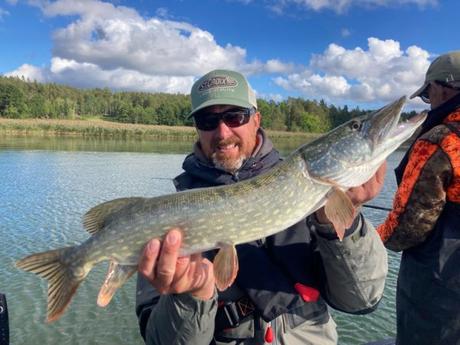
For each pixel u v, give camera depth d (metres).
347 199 0.80
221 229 0.83
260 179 0.87
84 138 20.03
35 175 6.72
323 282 0.87
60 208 4.39
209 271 0.74
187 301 0.74
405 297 0.98
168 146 15.75
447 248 0.89
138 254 0.82
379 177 0.86
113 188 5.75
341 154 0.87
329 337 0.87
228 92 0.98
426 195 0.91
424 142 0.94
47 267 0.85
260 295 0.82
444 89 1.07
